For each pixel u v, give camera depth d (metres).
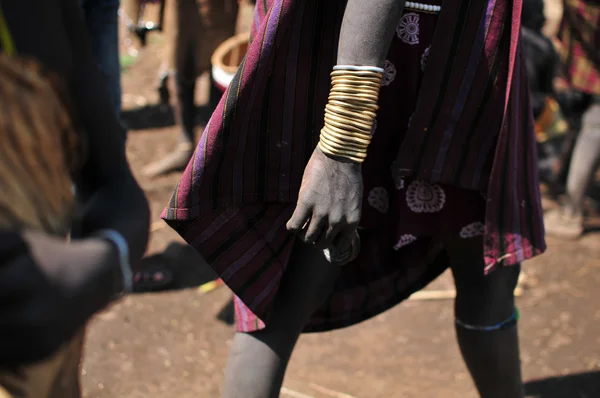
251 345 1.95
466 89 1.85
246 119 1.79
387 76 1.86
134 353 2.91
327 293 2.04
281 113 1.82
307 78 1.81
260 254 1.93
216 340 3.04
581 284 3.48
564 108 4.34
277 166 1.87
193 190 1.80
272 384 1.95
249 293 1.91
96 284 0.97
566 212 3.86
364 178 1.97
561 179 4.32
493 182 1.87
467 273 2.10
